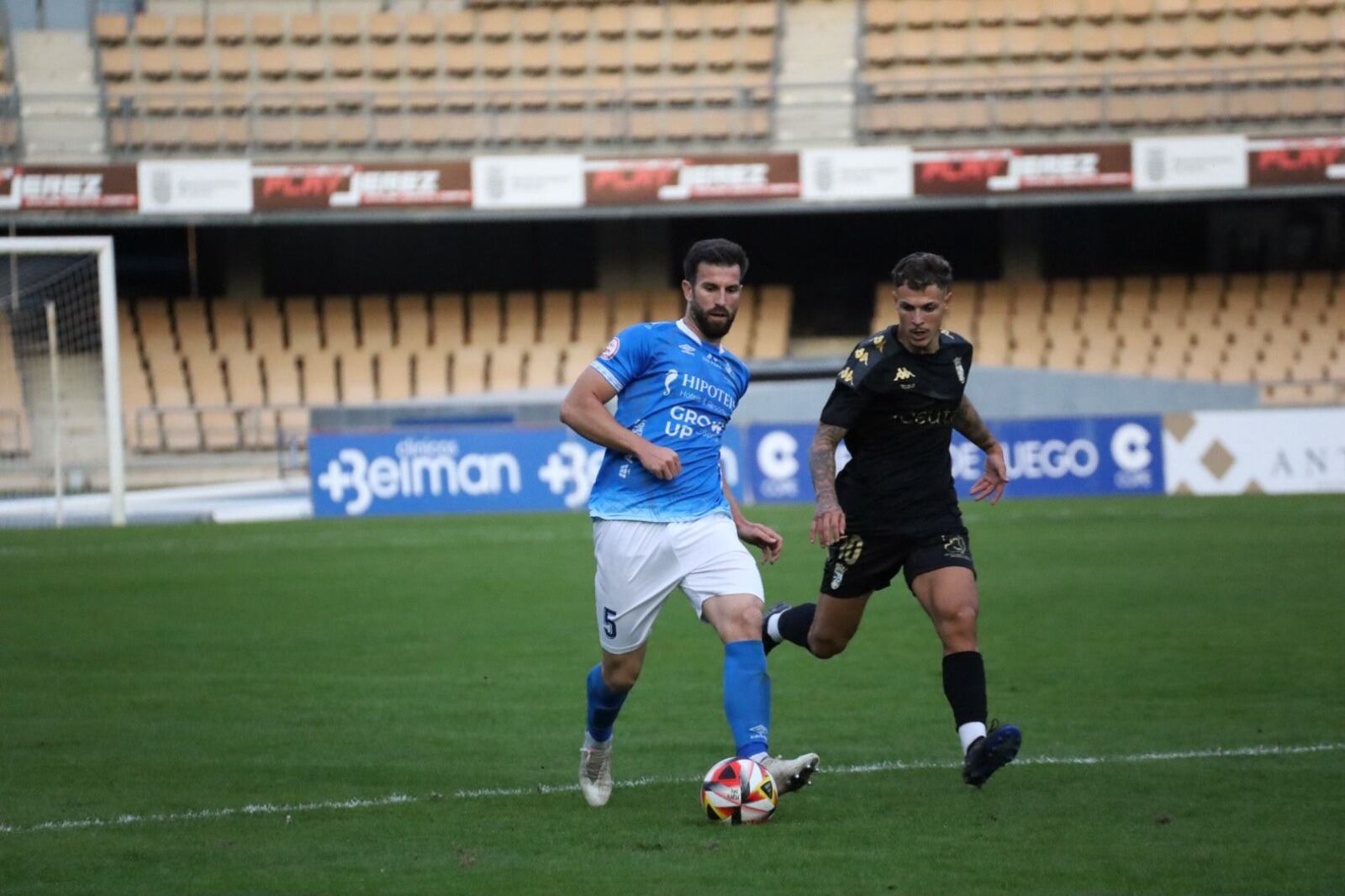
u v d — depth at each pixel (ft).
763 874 58.03
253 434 312.29
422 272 376.68
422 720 93.56
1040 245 366.84
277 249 371.76
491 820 68.28
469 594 153.28
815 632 77.15
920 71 352.08
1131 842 62.28
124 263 362.33
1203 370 338.75
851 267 381.60
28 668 113.70
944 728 88.94
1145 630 123.13
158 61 348.38
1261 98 330.34
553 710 96.73
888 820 66.95
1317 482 249.55
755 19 357.82
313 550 196.13
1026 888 55.77
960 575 70.69
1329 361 336.70
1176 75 340.39
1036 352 344.49
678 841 63.62
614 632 67.77
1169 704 94.38
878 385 70.28
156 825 68.08
